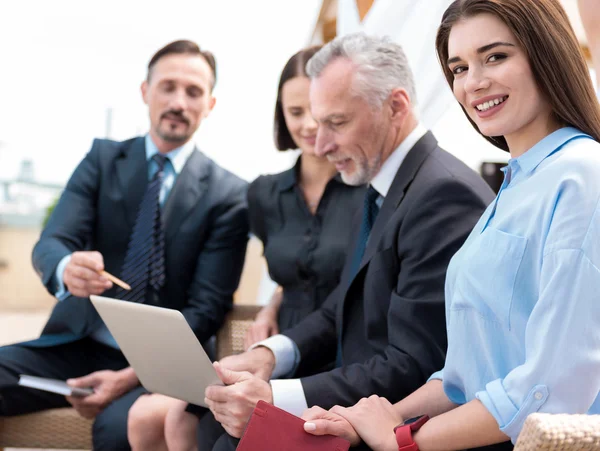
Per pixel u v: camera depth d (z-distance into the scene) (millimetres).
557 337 938
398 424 1178
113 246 2248
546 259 967
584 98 1058
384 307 1482
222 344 2197
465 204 1440
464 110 1207
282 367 1724
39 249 2229
